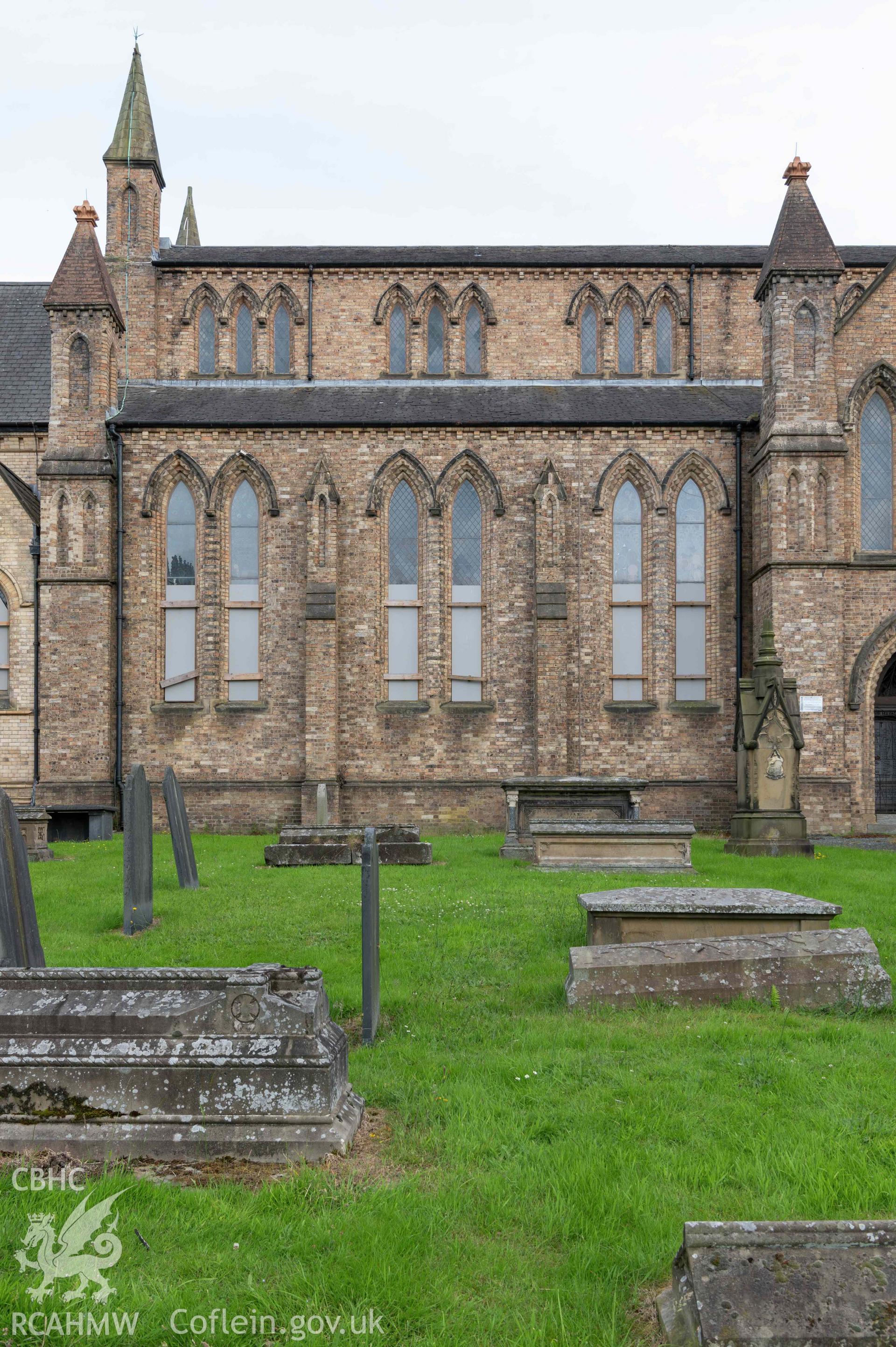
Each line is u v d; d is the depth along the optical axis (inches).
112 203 1258.6
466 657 1149.1
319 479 1114.1
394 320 1272.1
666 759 1131.9
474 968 424.5
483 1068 296.2
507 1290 177.6
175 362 1253.1
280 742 1127.0
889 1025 346.3
